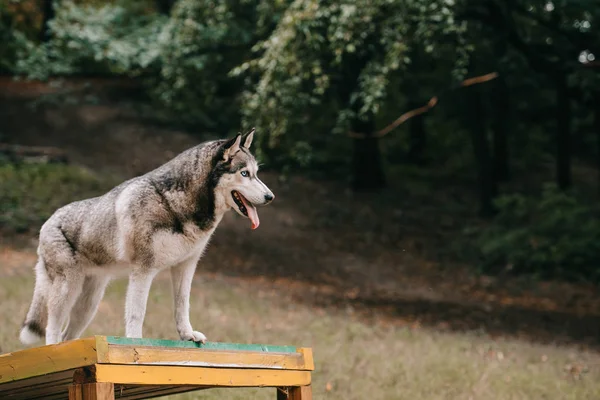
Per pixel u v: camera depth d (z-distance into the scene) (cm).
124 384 496
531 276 2045
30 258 1652
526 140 3362
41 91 2869
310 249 2123
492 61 2102
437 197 2720
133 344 483
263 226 2247
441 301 1780
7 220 1897
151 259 619
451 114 2773
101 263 651
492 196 2566
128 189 632
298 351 577
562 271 2053
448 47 2109
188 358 501
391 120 2966
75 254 657
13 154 2308
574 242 2081
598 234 2100
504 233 2223
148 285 622
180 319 635
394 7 1513
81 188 2155
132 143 2645
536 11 2111
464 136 3247
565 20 2239
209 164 617
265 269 1894
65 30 2423
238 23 2275
